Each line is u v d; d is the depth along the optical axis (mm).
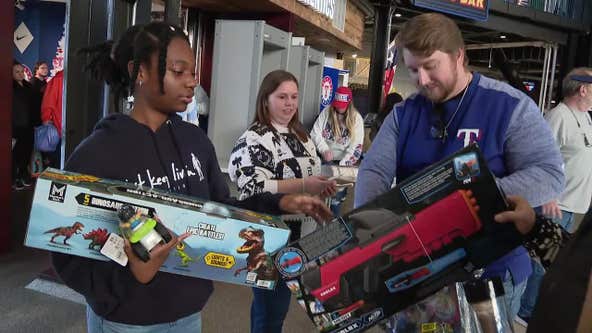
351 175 2152
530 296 2570
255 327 1846
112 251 883
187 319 1115
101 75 1177
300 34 5109
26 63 5641
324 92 5066
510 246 956
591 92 2818
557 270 689
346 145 3762
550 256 940
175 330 1100
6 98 3318
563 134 2873
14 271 3074
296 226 1749
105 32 2643
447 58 1147
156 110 1104
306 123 4512
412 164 1285
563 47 7203
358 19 6121
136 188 974
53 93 4578
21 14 5523
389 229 944
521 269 1221
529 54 8289
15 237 3711
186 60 1052
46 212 879
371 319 966
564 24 6652
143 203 927
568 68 7164
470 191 931
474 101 1211
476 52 8367
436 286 966
